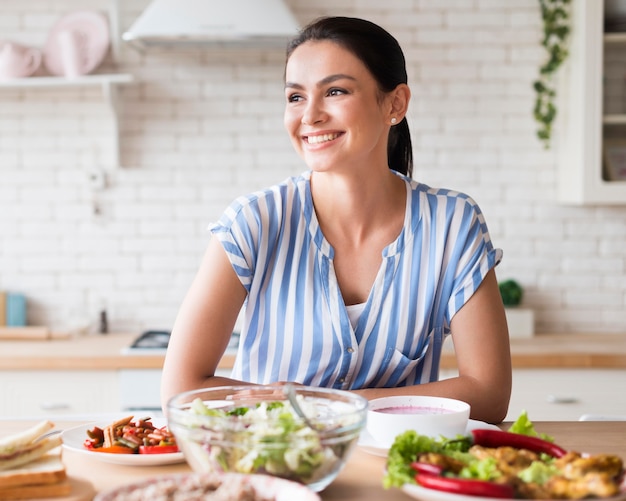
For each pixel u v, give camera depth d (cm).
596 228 366
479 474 103
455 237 174
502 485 98
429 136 363
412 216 175
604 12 329
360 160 167
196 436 104
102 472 121
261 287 174
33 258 363
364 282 173
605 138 338
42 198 362
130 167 361
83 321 356
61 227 363
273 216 173
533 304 367
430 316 174
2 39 358
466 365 169
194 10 313
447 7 360
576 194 338
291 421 104
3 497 104
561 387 312
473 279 172
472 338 170
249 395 122
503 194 365
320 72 162
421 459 107
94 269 364
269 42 327
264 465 102
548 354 310
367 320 171
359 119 162
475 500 97
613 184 330
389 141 191
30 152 361
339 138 163
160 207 363
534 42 361
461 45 361
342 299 170
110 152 362
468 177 364
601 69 328
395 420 126
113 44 357
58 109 361
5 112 360
